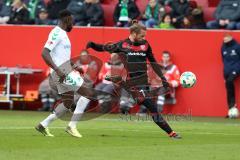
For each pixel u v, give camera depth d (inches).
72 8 2763.3
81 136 1622.8
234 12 2618.1
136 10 2728.8
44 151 1348.4
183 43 2536.9
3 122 2049.7
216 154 1350.9
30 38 2655.0
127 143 1520.7
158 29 2546.8
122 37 2568.9
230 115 2452.0
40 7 2849.4
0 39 2669.8
